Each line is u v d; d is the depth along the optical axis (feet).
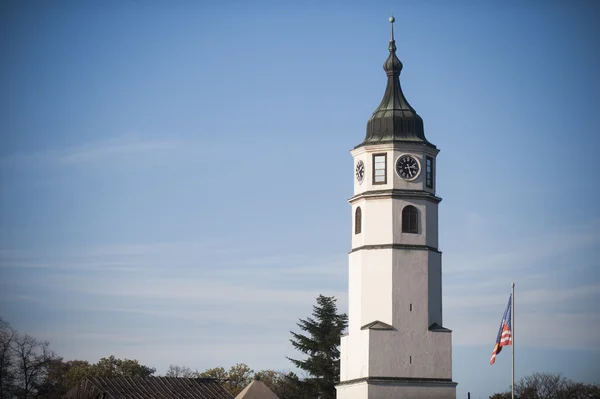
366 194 400.47
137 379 453.17
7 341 540.52
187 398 446.60
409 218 398.83
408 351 391.65
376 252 396.78
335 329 531.09
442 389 391.04
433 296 398.42
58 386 583.99
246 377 625.41
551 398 581.53
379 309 394.52
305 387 527.81
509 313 367.04
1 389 534.78
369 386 385.91
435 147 407.64
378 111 410.93
